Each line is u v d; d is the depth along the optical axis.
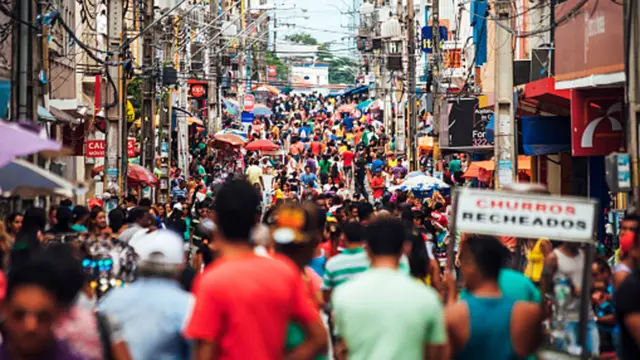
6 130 11.29
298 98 148.38
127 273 13.48
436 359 8.98
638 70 19.39
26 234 15.38
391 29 83.88
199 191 45.22
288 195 45.97
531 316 9.77
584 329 11.45
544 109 30.20
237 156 72.94
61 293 7.55
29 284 7.40
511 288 10.60
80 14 39.53
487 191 11.33
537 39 35.62
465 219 11.34
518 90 29.00
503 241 18.45
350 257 14.05
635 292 9.47
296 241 12.03
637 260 13.60
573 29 24.44
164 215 31.89
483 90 44.03
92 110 47.00
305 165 66.62
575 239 11.30
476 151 46.50
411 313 8.84
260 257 8.73
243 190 8.77
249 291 8.38
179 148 62.00
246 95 107.75
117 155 33.12
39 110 26.27
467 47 53.19
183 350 10.12
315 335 8.78
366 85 120.44
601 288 14.88
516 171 27.45
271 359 8.45
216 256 14.41
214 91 78.44
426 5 76.56
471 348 9.73
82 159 42.81
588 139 24.66
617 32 22.00
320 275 15.78
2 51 28.70
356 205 24.39
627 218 13.73
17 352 7.47
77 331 8.34
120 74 32.91
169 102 50.12
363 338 8.85
